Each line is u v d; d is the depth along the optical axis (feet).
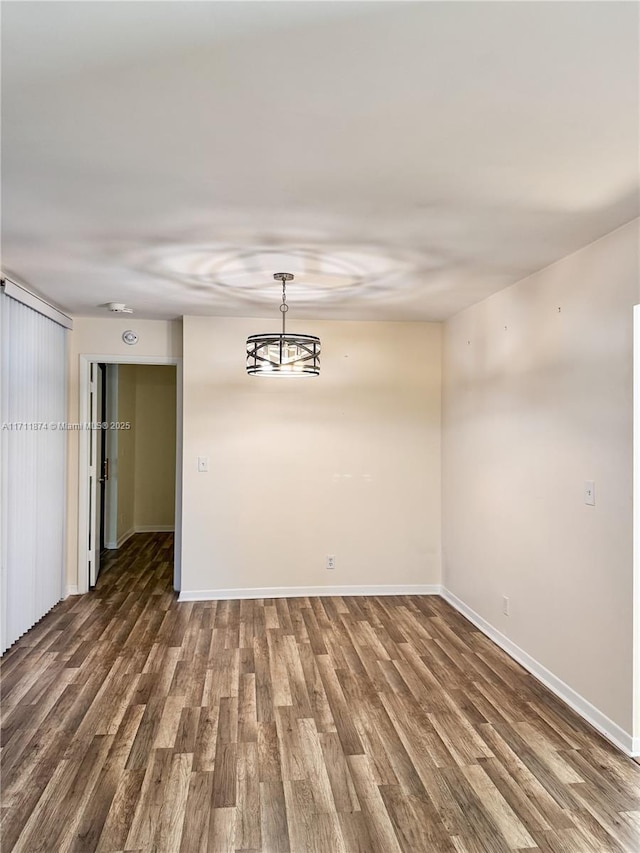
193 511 16.21
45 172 6.93
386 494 16.96
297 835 6.77
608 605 9.11
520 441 12.01
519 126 5.85
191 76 4.94
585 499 9.72
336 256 10.30
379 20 4.22
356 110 5.53
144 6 4.04
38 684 10.72
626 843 6.70
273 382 16.51
